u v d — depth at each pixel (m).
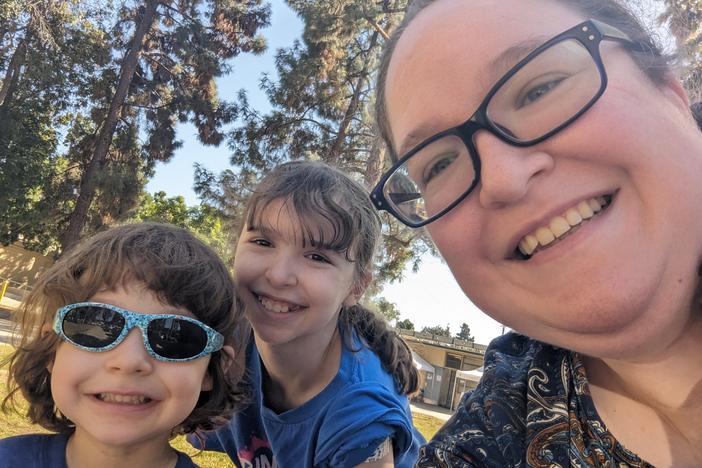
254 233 0.45
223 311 0.41
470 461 0.26
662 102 0.22
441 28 0.25
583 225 0.21
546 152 0.21
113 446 0.35
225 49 4.59
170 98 4.57
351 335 0.51
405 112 0.26
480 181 0.23
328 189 0.47
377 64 0.37
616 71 0.22
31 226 5.21
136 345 0.35
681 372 0.22
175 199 8.38
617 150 0.20
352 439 0.40
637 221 0.20
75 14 4.22
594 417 0.24
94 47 4.32
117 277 0.37
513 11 0.24
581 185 0.21
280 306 0.44
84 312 0.36
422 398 5.96
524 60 0.22
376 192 0.29
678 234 0.20
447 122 0.24
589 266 0.20
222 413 0.43
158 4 4.47
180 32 4.38
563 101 0.21
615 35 0.22
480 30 0.24
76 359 0.35
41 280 0.40
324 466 0.42
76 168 4.71
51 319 0.38
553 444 0.24
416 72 0.25
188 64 4.53
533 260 0.21
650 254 0.20
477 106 0.23
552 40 0.22
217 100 4.61
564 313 0.21
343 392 0.44
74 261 0.40
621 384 0.25
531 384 0.27
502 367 0.31
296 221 0.44
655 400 0.23
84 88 4.44
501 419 0.27
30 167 4.43
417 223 0.26
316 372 0.47
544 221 0.21
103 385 0.34
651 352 0.22
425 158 0.25
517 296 0.23
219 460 1.06
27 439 0.37
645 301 0.20
